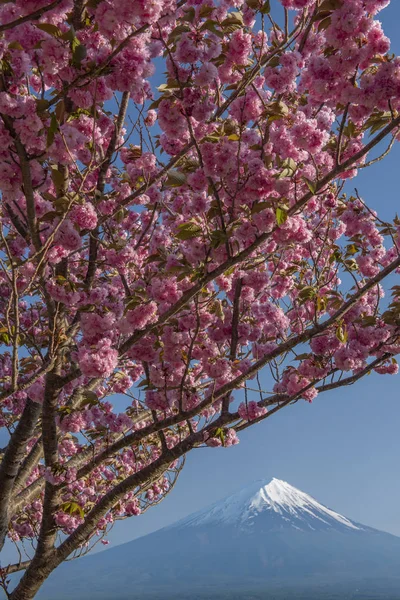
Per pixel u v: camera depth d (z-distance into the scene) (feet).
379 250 20.30
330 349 17.81
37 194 14.38
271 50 17.28
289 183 13.61
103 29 11.91
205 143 13.85
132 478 19.86
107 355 15.31
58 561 20.48
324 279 22.84
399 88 12.35
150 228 23.63
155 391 18.69
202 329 19.31
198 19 14.64
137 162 19.25
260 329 19.85
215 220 16.62
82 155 17.46
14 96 11.89
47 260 14.30
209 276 14.88
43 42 11.51
